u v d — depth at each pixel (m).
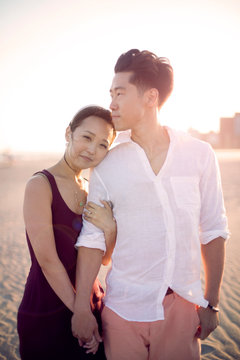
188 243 1.79
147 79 1.79
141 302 1.76
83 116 1.87
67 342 1.84
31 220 1.75
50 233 1.77
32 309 1.82
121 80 1.81
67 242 1.86
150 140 1.85
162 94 1.87
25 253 6.32
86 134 1.84
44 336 1.81
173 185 1.77
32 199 1.75
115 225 1.82
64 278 1.77
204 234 1.92
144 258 1.77
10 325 3.68
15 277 5.09
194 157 1.84
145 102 1.82
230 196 11.84
